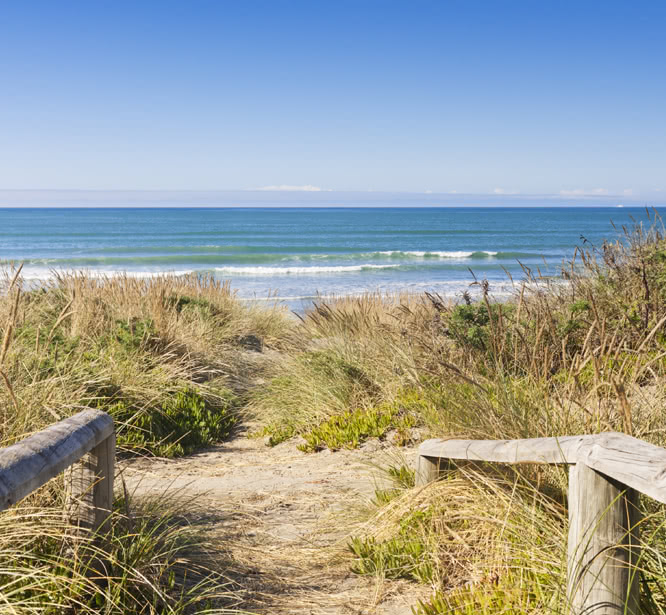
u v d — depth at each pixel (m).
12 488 1.86
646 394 3.36
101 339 7.71
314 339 10.27
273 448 6.43
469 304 6.10
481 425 3.59
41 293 9.52
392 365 6.88
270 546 3.55
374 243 61.50
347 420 6.33
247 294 24.27
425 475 3.53
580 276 6.49
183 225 102.62
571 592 2.09
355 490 4.48
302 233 79.19
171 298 11.21
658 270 6.13
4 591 2.24
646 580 2.18
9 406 3.33
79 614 2.32
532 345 4.81
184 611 2.66
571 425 3.26
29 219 127.81
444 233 79.69
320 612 2.78
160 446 6.16
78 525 2.56
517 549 2.72
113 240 62.53
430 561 3.06
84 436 2.40
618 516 2.00
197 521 3.88
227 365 9.08
